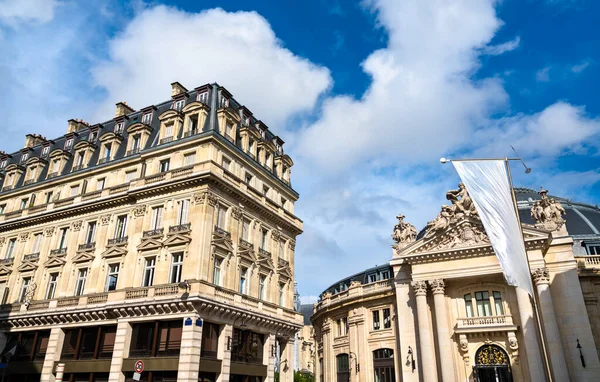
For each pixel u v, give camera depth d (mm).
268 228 43438
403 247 44062
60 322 37938
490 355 37344
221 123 39812
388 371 44344
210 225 35188
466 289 39969
